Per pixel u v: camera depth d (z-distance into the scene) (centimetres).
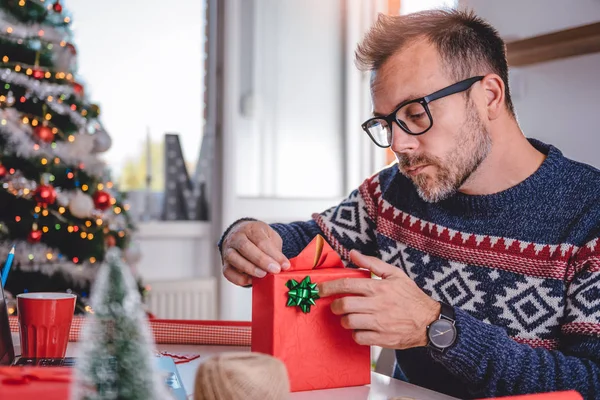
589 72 201
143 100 328
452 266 119
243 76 337
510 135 112
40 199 232
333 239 136
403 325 89
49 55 247
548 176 112
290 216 346
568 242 108
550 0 214
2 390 54
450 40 104
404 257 127
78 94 254
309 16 355
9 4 240
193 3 336
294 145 353
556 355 92
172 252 328
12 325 121
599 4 198
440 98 102
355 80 364
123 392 47
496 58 110
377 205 135
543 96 217
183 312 320
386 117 104
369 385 91
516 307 111
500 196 113
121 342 48
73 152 248
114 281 49
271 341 86
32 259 237
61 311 94
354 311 86
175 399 67
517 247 112
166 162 333
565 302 108
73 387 49
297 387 87
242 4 336
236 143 330
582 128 204
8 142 237
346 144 364
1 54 239
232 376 52
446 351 90
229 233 114
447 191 107
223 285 330
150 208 331
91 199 248
